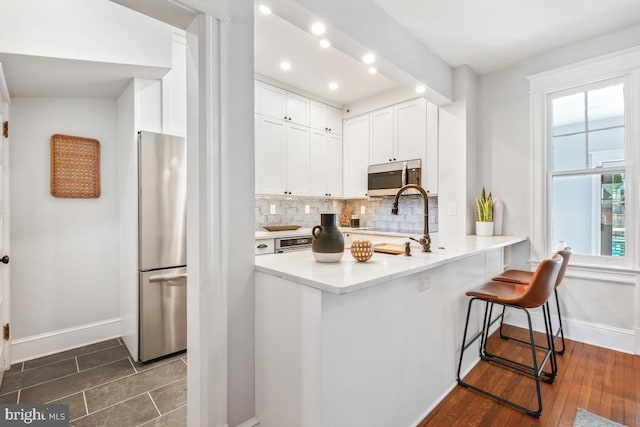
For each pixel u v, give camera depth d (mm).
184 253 2432
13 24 1788
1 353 1995
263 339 1429
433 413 1681
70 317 2520
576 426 1561
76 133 2541
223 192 1335
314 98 3834
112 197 2711
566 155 2707
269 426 1403
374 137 3871
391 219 4047
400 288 1488
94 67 2076
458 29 2393
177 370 2166
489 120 3092
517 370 2111
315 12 1705
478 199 3102
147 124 2352
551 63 2729
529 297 1632
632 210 2369
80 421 1635
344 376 1216
